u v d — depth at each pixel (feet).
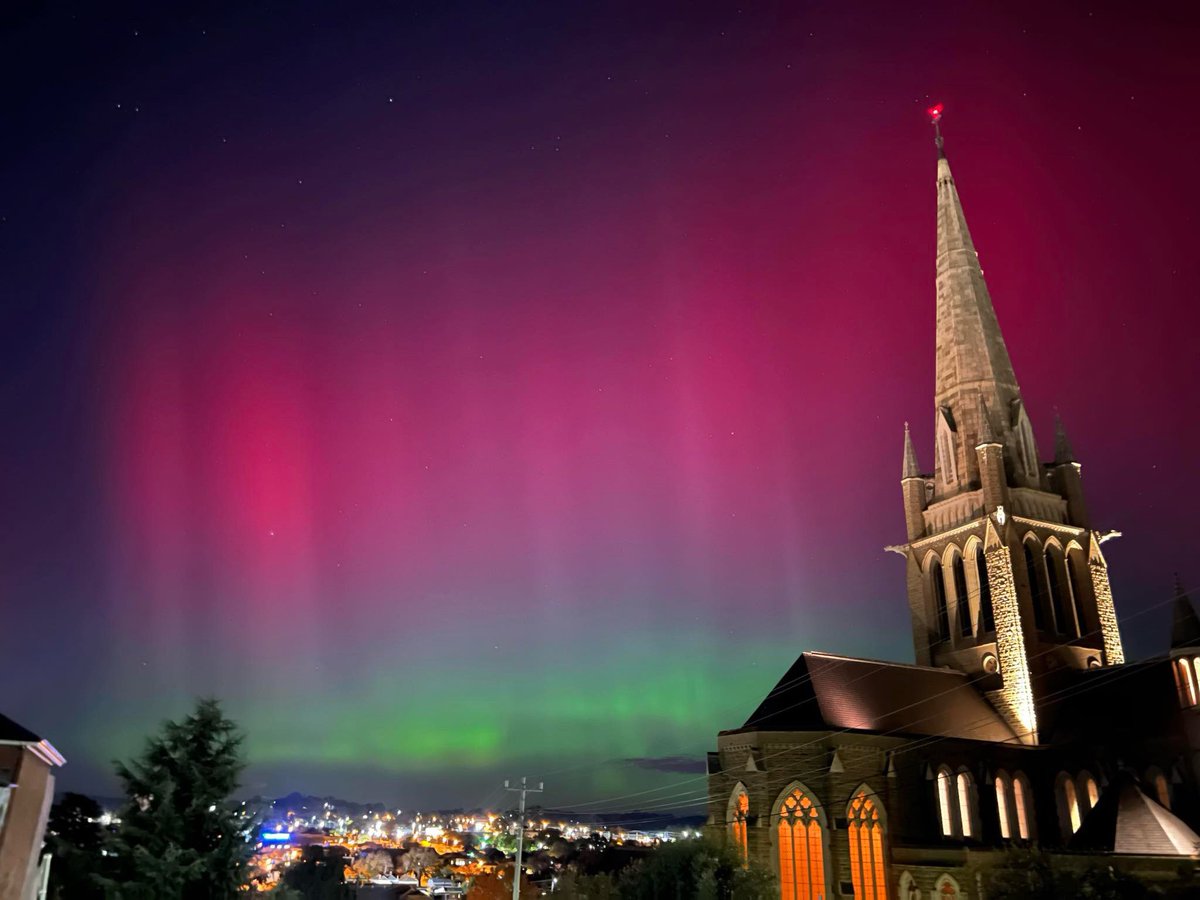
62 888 161.38
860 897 238.27
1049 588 310.86
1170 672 268.62
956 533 322.96
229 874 162.81
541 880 493.36
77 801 231.09
